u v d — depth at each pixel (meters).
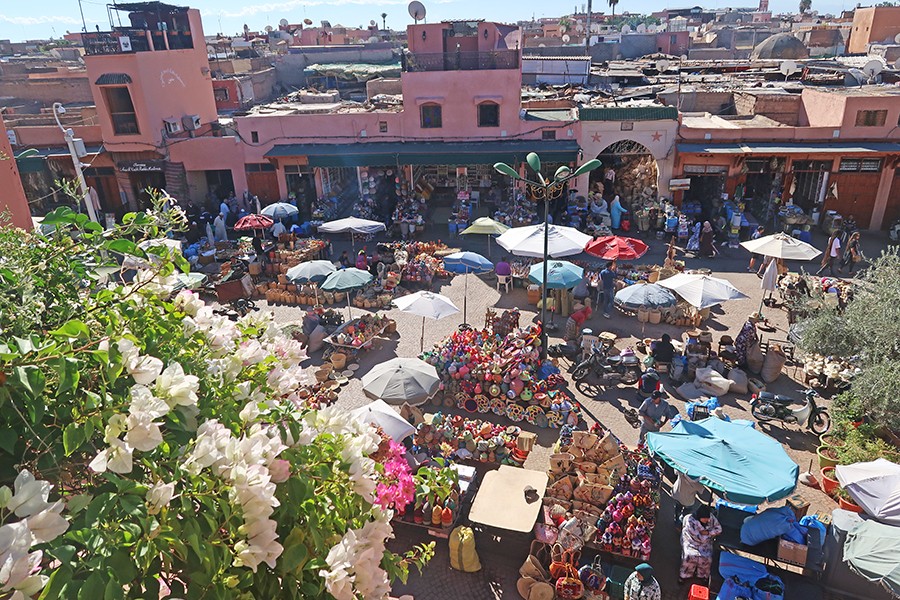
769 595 8.71
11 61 48.69
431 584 9.84
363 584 3.55
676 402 14.49
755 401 13.76
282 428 4.01
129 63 26.70
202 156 28.52
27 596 2.36
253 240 24.56
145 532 2.82
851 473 9.86
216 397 3.93
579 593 9.28
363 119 27.70
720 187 26.78
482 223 20.69
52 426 3.10
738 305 19.52
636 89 35.00
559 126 26.81
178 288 4.58
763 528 9.38
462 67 26.72
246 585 3.24
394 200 29.52
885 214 25.70
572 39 66.56
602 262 22.23
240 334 4.70
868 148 24.38
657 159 26.55
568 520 9.97
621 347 17.02
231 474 3.14
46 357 2.87
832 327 13.99
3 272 3.44
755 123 28.08
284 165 28.42
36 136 28.16
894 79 32.91
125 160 28.47
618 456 10.77
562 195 27.38
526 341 15.52
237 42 61.56
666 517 10.99
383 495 4.44
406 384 12.01
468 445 12.39
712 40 70.50
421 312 14.92
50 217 3.93
